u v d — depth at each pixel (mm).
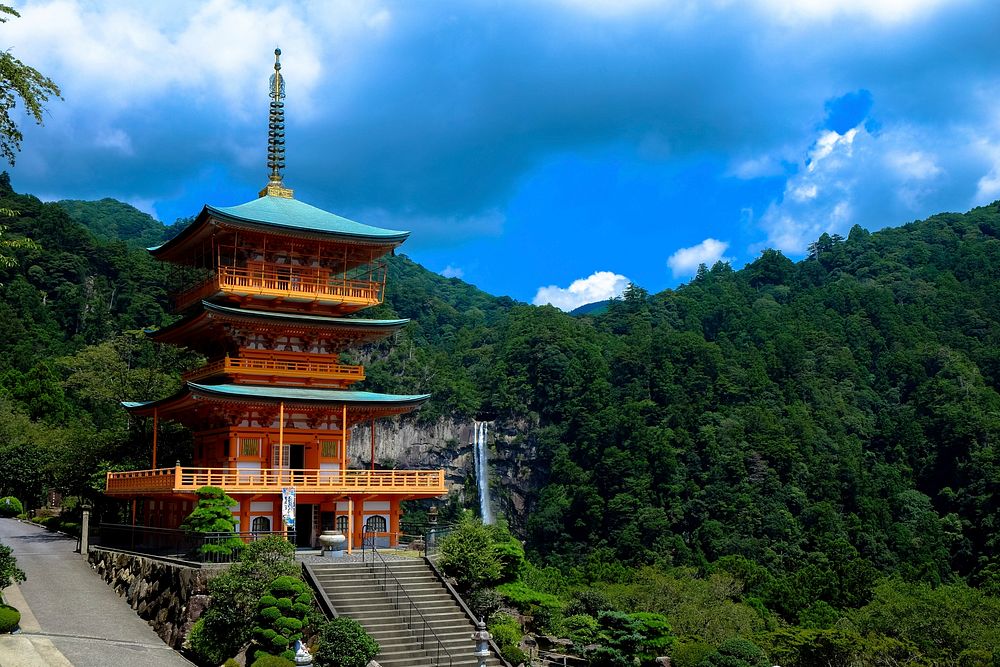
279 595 43219
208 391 57594
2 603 43688
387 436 187500
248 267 64688
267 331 63969
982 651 66750
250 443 61719
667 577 91062
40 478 92375
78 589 54906
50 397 119562
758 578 113812
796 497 164875
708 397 192250
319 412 62844
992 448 172750
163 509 67500
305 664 38250
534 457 193125
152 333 70562
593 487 169875
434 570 52938
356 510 61719
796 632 69250
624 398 193500
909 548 152750
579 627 55219
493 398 199375
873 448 194000
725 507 162625
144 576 51875
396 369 199125
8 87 38531
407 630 45906
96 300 174250
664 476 169625
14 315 157125
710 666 52156
